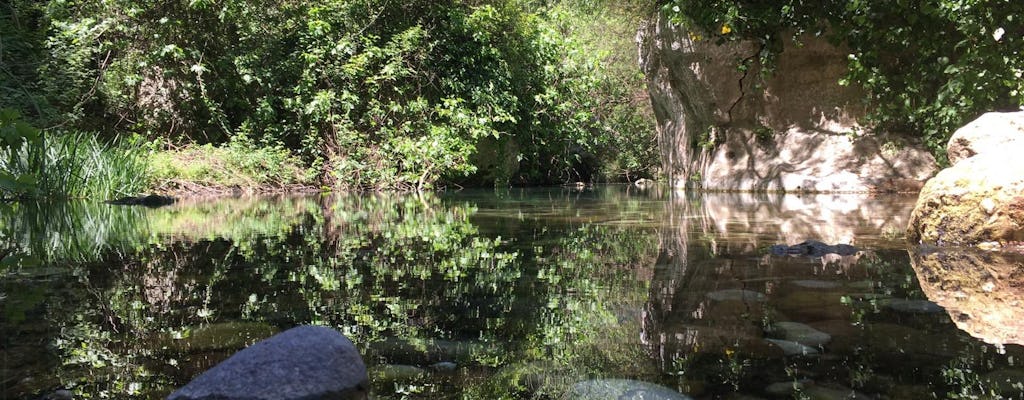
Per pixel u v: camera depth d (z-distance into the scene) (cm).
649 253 306
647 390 125
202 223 464
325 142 1020
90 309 192
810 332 163
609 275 249
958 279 231
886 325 168
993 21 572
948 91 616
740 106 893
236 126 1027
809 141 837
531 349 154
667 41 938
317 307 196
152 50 956
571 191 984
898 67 745
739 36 797
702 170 953
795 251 305
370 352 152
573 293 217
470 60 1120
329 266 273
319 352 126
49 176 656
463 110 1062
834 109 823
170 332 168
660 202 686
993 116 450
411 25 1119
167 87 977
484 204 686
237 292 218
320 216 532
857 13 682
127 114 962
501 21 1172
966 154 451
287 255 305
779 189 816
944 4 589
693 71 907
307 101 1004
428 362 145
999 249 306
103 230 413
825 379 129
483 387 129
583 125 1417
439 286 229
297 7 1042
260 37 1009
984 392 120
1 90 797
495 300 206
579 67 1323
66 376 136
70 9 948
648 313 187
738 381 129
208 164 868
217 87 998
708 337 161
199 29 992
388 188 1008
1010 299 197
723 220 467
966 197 320
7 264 277
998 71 584
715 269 259
